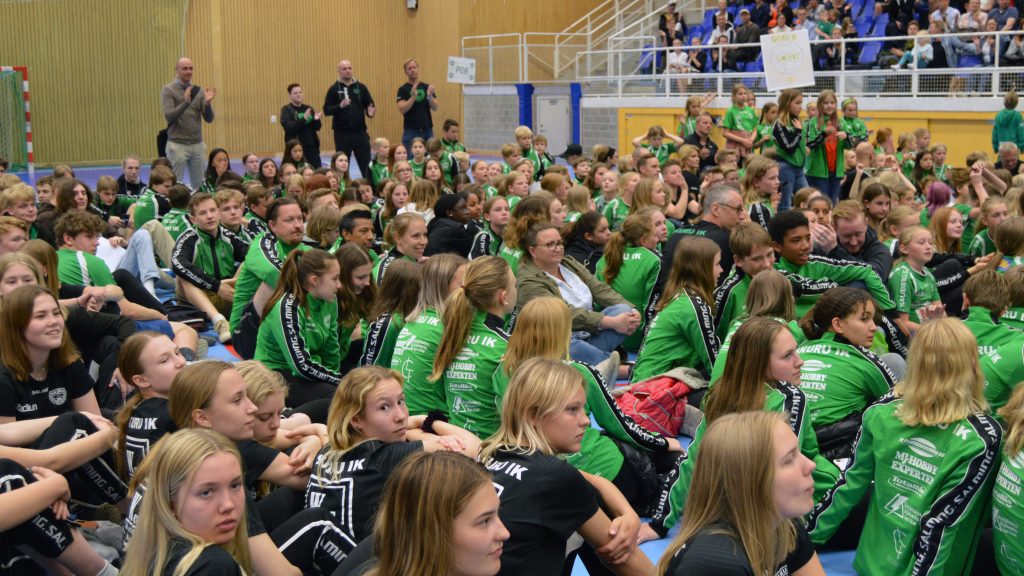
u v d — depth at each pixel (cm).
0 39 2430
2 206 823
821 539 430
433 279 542
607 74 2536
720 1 2167
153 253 934
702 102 1568
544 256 712
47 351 476
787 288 548
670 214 1091
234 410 383
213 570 268
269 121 2814
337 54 2864
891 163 1349
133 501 334
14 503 347
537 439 333
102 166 2592
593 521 335
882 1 2094
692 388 564
